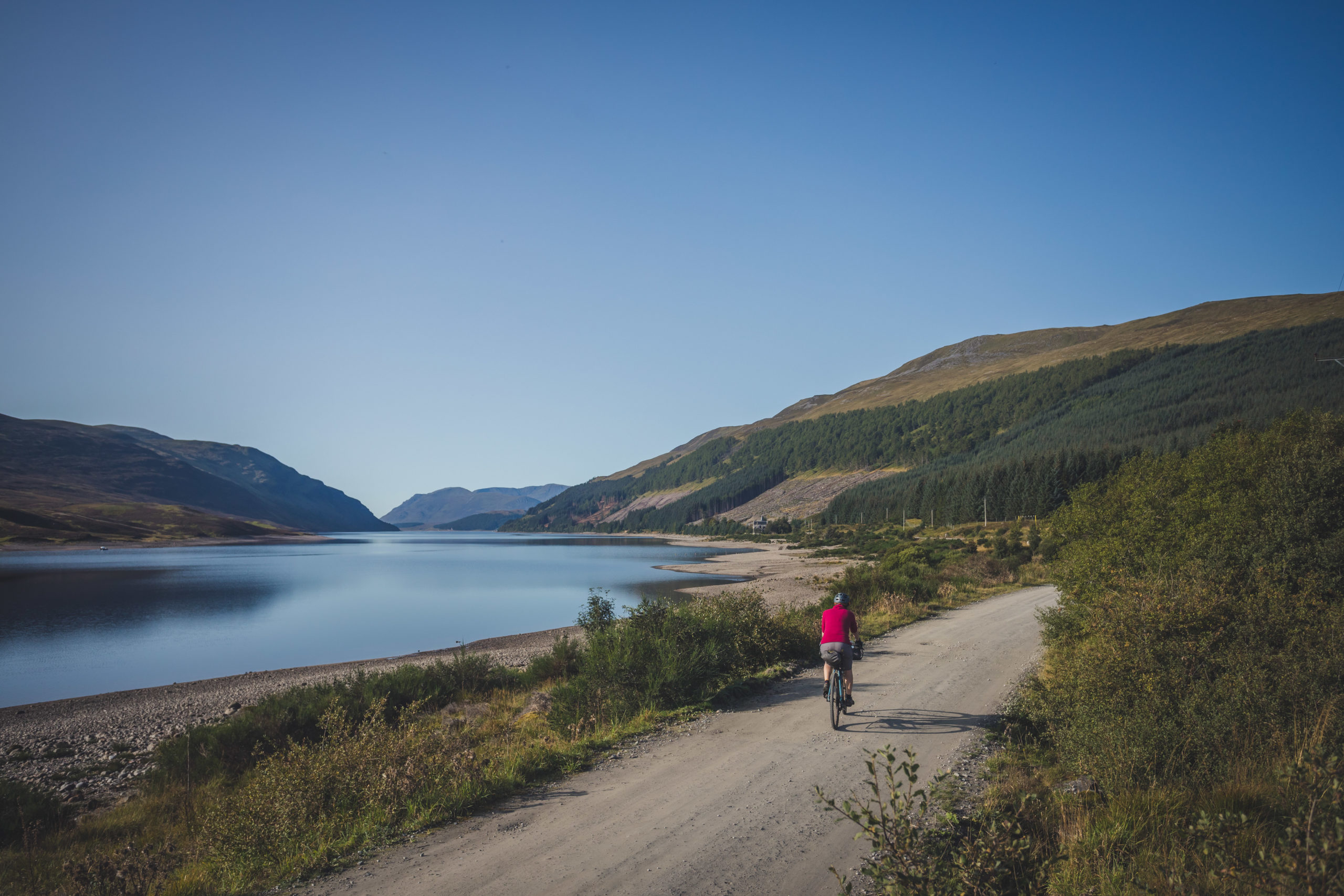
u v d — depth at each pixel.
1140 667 6.61
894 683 11.20
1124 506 14.09
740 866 4.94
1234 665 6.14
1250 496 11.40
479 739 11.05
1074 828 4.73
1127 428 170.25
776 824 5.68
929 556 38.28
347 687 16.72
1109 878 3.94
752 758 7.55
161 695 21.95
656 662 10.89
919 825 4.33
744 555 104.12
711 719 9.45
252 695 21.33
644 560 100.69
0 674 26.27
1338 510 9.91
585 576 72.06
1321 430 12.17
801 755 7.59
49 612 44.88
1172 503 12.54
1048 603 22.08
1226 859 3.55
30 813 10.37
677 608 14.26
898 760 7.24
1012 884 4.16
